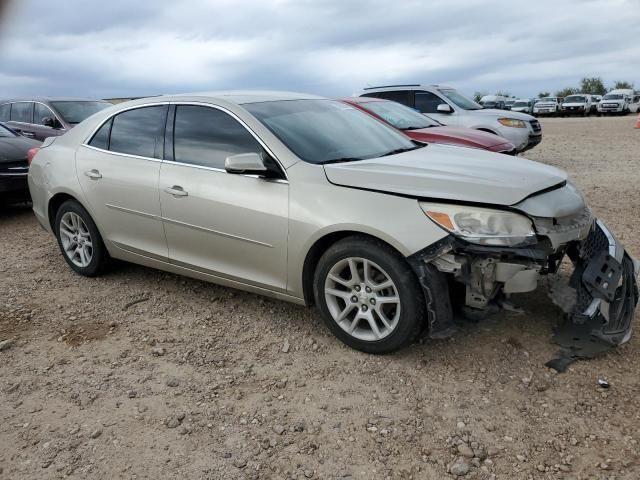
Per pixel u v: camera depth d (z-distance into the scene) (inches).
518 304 160.1
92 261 197.2
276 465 104.3
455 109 449.1
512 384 126.0
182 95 174.4
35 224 294.0
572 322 139.7
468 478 99.3
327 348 145.9
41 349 151.9
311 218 138.2
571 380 126.0
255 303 175.0
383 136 178.7
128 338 156.4
